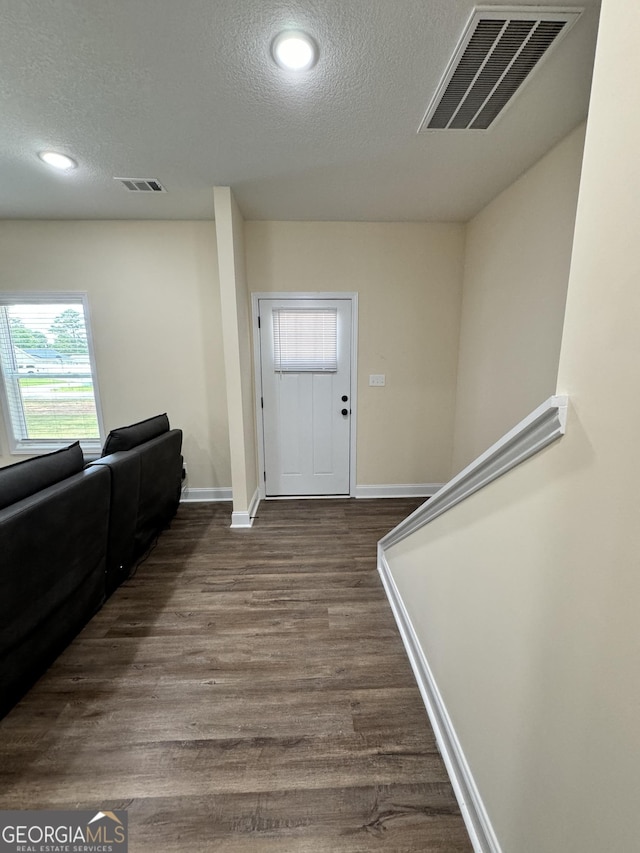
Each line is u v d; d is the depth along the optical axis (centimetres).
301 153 213
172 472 286
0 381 333
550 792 71
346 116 181
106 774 116
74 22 129
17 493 135
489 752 94
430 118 183
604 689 57
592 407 60
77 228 312
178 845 99
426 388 350
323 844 99
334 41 139
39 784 113
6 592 122
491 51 144
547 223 216
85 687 147
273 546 264
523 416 245
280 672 155
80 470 175
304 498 361
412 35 136
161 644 171
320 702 141
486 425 293
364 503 348
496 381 277
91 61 145
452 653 118
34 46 138
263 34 135
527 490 78
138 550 241
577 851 64
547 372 221
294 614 191
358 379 346
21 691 140
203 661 161
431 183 251
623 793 54
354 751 123
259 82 158
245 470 297
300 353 339
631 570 52
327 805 108
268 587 215
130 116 180
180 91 163
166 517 290
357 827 103
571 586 65
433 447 360
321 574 229
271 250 320
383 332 338
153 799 109
